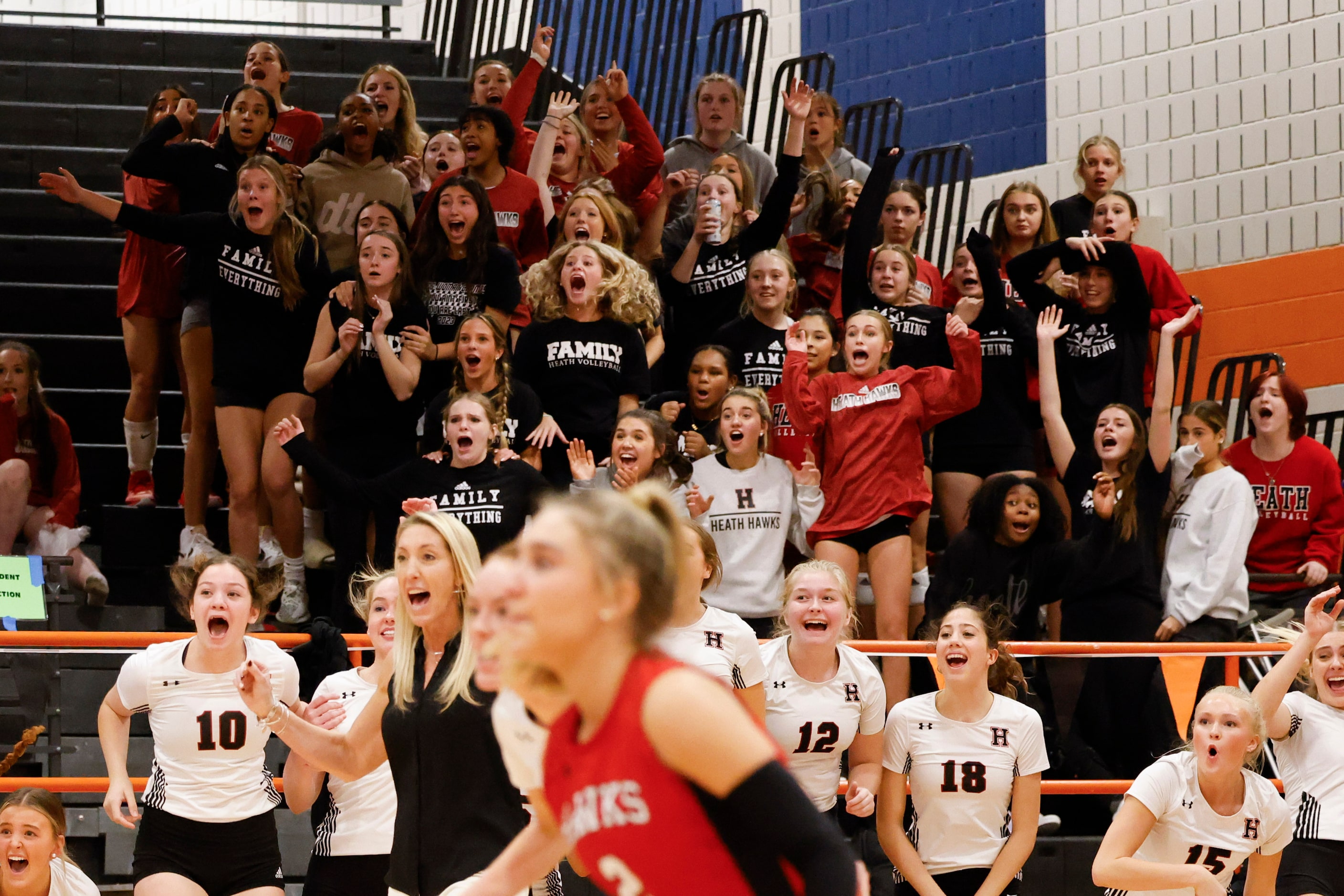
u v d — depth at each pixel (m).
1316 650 11.56
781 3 23.81
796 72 23.58
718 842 4.18
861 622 14.40
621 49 25.22
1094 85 21.09
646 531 4.18
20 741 11.43
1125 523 13.55
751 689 10.00
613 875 4.38
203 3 28.33
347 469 13.80
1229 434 19.75
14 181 19.23
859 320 13.59
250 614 10.15
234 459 13.85
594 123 18.56
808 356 14.34
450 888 7.64
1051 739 13.55
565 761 4.34
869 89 23.16
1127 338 15.15
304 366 14.18
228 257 13.94
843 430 13.44
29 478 14.17
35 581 11.19
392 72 17.69
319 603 14.58
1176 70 20.39
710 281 16.05
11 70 20.55
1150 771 10.48
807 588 10.46
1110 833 10.39
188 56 21.94
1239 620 14.03
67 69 20.72
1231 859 10.43
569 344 13.97
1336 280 19.06
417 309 14.12
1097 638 13.45
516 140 17.47
